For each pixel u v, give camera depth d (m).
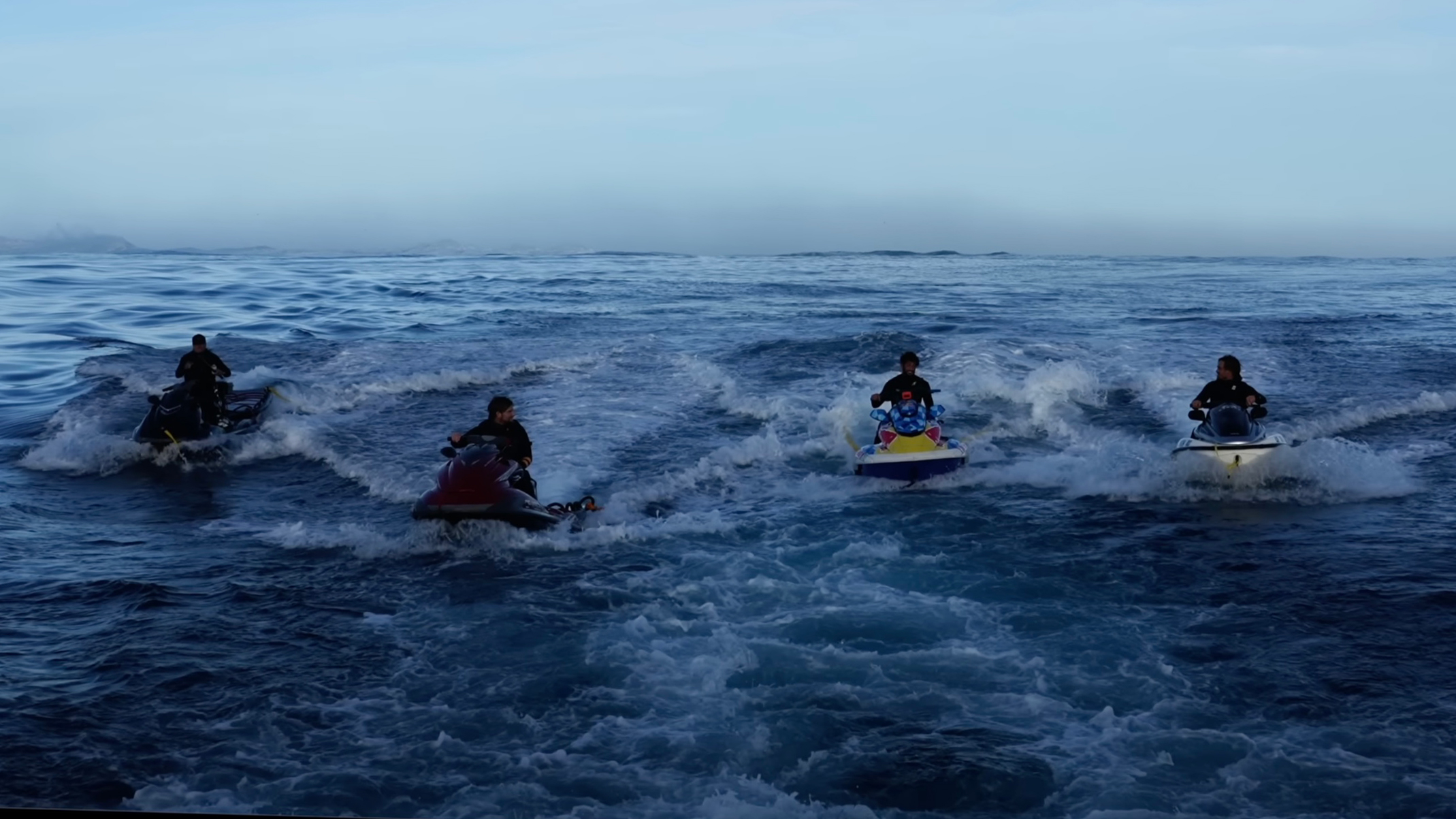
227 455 15.04
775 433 15.72
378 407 17.58
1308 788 5.82
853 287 45.38
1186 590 9.23
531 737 6.52
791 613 8.69
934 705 6.93
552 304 35.81
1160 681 7.30
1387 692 7.05
